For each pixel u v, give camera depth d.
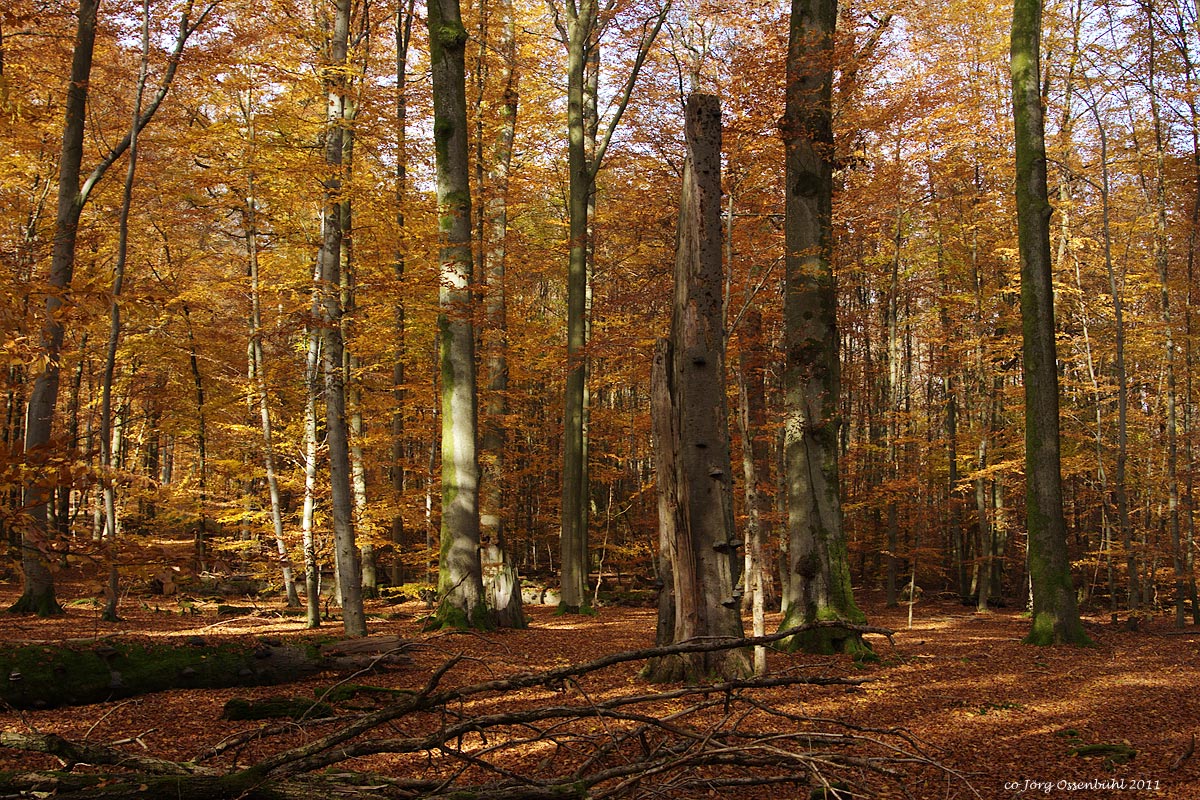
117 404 23.45
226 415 21.48
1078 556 26.45
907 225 22.44
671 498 9.21
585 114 24.55
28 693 7.40
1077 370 22.64
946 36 22.08
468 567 13.93
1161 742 7.26
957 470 24.33
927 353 26.95
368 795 4.07
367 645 9.80
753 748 4.68
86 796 3.73
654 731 6.93
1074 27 19.77
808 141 12.76
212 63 13.79
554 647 12.20
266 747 6.39
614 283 25.17
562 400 28.89
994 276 23.58
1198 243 20.34
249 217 17.58
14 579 20.98
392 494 20.44
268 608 17.23
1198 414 22.89
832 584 12.16
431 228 17.02
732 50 14.06
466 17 20.47
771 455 23.83
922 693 9.20
